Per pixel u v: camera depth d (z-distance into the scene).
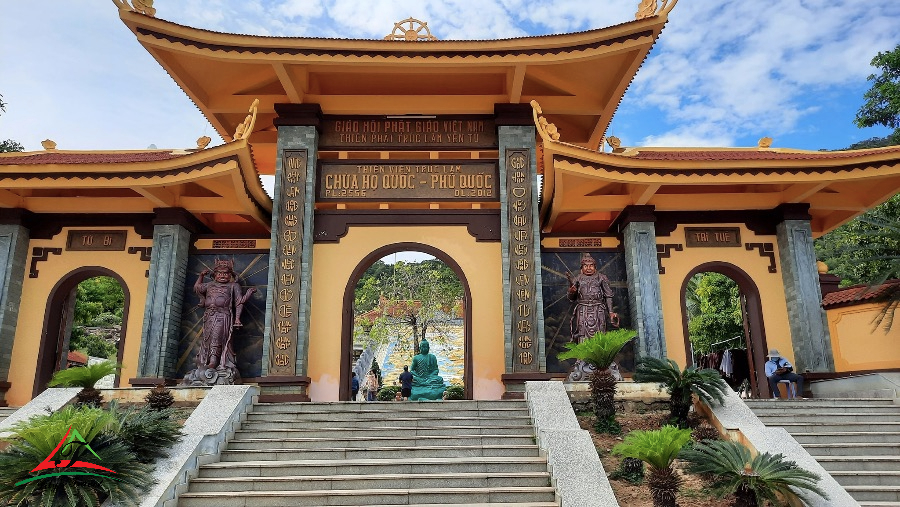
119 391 13.29
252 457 10.46
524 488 9.05
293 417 12.06
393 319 33.16
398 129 17.44
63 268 17.31
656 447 8.43
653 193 16.52
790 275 17.20
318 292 16.23
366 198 16.78
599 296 15.81
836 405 12.97
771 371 15.92
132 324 16.86
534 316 15.72
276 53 15.79
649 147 18.91
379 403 12.60
